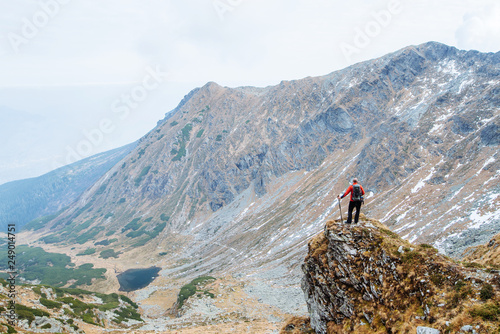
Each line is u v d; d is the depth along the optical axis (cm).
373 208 14512
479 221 9138
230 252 19650
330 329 2142
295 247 15350
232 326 5772
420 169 15212
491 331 1249
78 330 5059
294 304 8362
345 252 2245
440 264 1736
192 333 5131
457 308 1454
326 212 18225
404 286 1795
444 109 18112
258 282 11381
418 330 1506
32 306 5566
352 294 2089
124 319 7838
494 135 12838
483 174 11662
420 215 11744
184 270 19612
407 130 18525
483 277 1523
